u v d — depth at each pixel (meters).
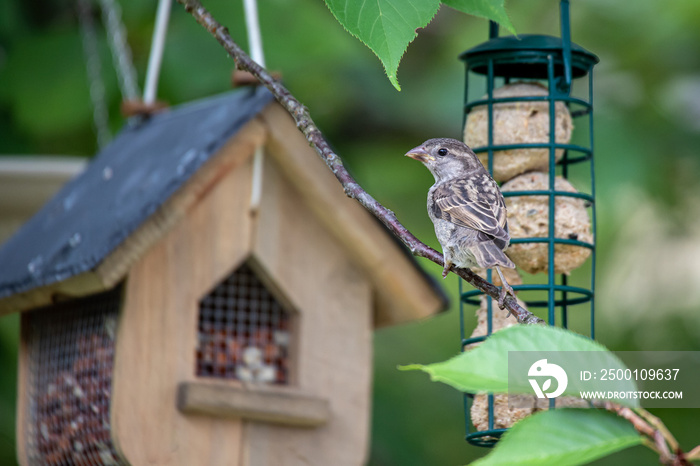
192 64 15.45
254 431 10.04
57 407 10.83
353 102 17.83
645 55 18.27
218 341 10.41
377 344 16.22
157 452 9.62
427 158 10.14
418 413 15.64
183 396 9.70
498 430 9.60
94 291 9.86
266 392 10.03
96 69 15.48
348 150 18.19
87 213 10.67
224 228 10.12
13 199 13.32
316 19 15.86
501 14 7.92
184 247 9.95
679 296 16.75
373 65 17.94
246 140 10.15
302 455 10.22
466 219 9.24
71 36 15.86
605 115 17.62
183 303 9.88
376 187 17.89
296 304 10.43
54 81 15.62
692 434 14.16
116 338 9.63
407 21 7.21
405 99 18.11
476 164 10.15
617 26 18.36
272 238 10.34
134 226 9.53
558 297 10.96
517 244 10.27
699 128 17.89
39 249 10.70
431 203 9.66
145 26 15.73
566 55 10.32
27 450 11.32
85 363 10.35
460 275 7.98
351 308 10.67
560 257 10.34
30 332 11.52
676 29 18.28
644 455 14.63
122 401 9.57
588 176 17.00
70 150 16.25
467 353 5.85
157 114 12.40
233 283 10.55
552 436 5.67
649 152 17.38
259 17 15.62
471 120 10.77
